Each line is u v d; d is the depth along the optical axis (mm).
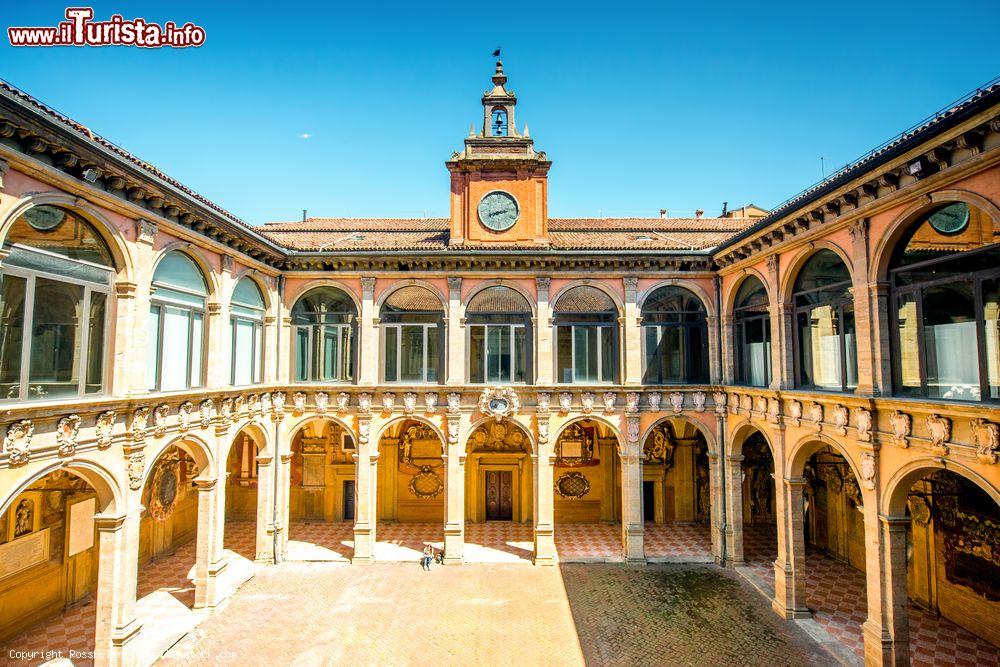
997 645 14867
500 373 22422
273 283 21844
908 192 12102
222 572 18438
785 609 16922
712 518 22125
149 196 14117
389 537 24734
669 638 15742
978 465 10703
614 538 24703
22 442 10742
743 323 20828
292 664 14414
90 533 18312
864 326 13711
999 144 10008
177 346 16219
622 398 22016
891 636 13023
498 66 25047
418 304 22562
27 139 10648
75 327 12461
